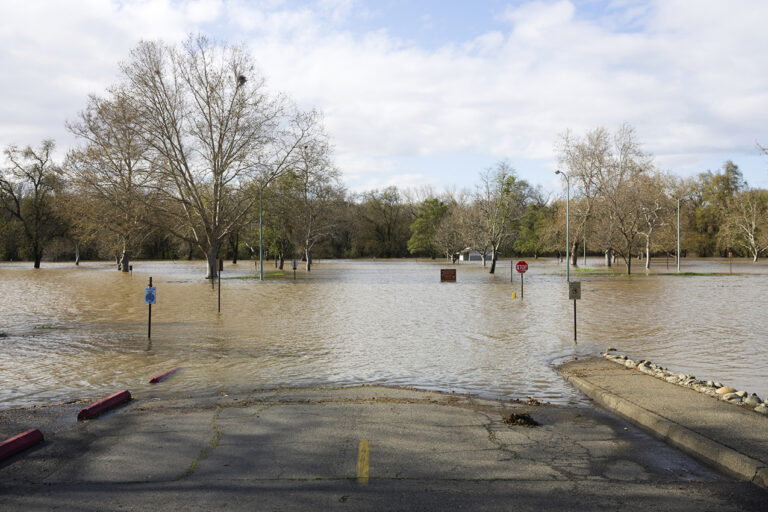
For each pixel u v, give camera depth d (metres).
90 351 13.55
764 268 66.69
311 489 5.00
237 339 15.45
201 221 51.00
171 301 27.52
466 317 20.56
